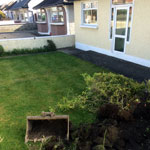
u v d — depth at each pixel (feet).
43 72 21.08
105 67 22.03
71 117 11.69
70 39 37.06
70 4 40.11
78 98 13.71
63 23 44.68
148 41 20.58
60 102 13.60
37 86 16.92
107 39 27.48
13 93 15.53
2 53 30.25
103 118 11.31
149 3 19.35
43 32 59.26
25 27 78.23
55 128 10.44
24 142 9.65
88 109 12.53
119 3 23.85
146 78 17.81
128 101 12.12
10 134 10.27
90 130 9.66
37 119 10.02
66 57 28.07
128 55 24.11
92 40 31.24
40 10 58.13
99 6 27.48
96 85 13.64
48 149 8.91
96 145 8.72
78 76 19.22
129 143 9.07
